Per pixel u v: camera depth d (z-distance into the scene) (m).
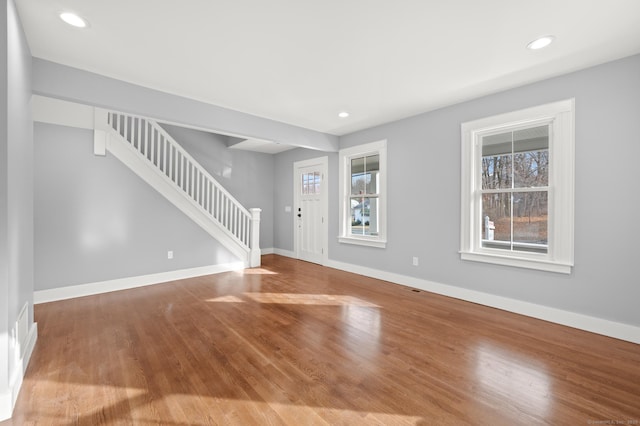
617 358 2.24
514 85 3.10
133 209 4.26
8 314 1.67
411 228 4.18
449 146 3.73
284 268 5.52
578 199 2.76
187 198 4.80
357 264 5.05
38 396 1.80
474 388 1.89
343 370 2.10
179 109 3.34
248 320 3.01
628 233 2.52
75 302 3.55
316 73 2.82
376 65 2.67
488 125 3.36
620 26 2.08
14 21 1.80
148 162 4.39
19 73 1.95
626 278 2.53
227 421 1.60
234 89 3.19
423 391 1.86
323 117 4.19
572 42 2.29
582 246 2.75
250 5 1.87
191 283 4.45
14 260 1.82
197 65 2.66
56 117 3.63
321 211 5.84
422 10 1.92
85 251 3.86
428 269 3.99
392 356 2.29
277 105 3.69
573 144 2.78
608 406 1.72
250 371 2.08
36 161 3.50
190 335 2.66
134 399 1.78
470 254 3.52
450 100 3.54
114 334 2.67
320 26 2.09
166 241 4.59
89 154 3.88
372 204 4.84
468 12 1.93
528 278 3.09
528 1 1.82
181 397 1.80
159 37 2.23
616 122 2.56
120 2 1.83
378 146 4.60
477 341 2.54
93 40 2.26
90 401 1.76
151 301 3.60
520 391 1.86
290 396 1.81
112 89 2.89
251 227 5.71
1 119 1.61
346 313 3.20
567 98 2.81
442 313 3.18
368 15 1.97
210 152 6.24
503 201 3.34
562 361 2.21
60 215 3.67
